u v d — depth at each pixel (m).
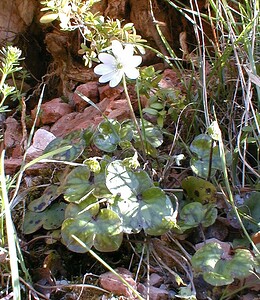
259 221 0.23
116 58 0.22
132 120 0.28
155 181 0.25
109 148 0.25
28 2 0.44
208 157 0.25
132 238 0.23
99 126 0.26
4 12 0.45
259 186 0.24
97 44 0.27
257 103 0.29
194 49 0.38
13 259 0.16
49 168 0.27
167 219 0.20
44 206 0.24
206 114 0.26
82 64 0.42
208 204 0.23
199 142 0.25
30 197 0.26
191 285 0.20
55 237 0.22
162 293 0.20
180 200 0.24
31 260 0.22
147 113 0.31
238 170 0.27
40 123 0.38
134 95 0.33
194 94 0.32
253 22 0.28
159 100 0.30
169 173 0.26
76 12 0.26
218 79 0.31
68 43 0.42
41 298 0.20
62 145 0.27
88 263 0.22
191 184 0.24
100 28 0.27
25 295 0.20
